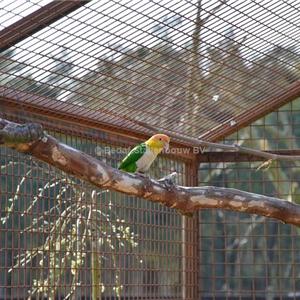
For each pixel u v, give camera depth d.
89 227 7.32
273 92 8.63
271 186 11.21
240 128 8.88
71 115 7.04
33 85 6.46
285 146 10.02
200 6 6.49
